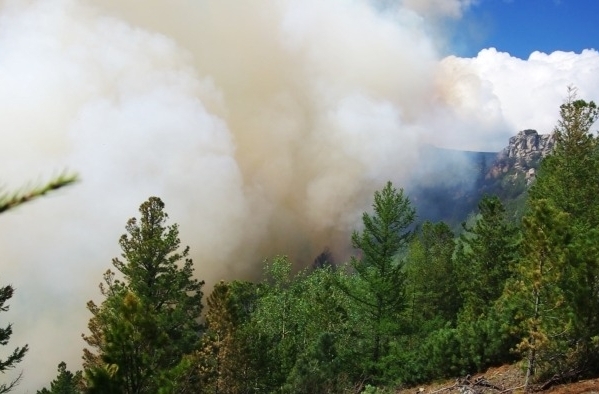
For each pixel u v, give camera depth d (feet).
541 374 49.06
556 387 45.68
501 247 101.09
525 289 47.96
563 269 45.34
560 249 45.78
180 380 57.00
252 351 74.69
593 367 46.91
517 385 50.37
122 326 34.88
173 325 77.77
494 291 99.50
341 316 103.96
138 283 78.64
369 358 84.12
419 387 65.77
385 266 84.58
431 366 67.41
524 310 49.98
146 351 36.04
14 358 55.52
